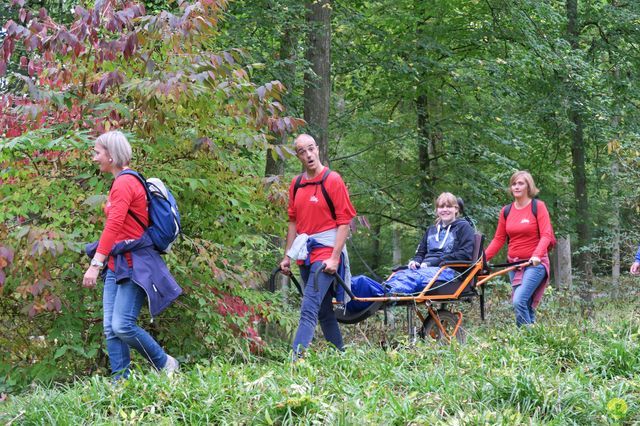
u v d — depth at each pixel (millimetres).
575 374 5863
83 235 7746
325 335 7852
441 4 17922
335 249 7289
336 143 20781
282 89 8195
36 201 7684
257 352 9102
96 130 7766
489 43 18953
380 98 19906
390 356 6461
